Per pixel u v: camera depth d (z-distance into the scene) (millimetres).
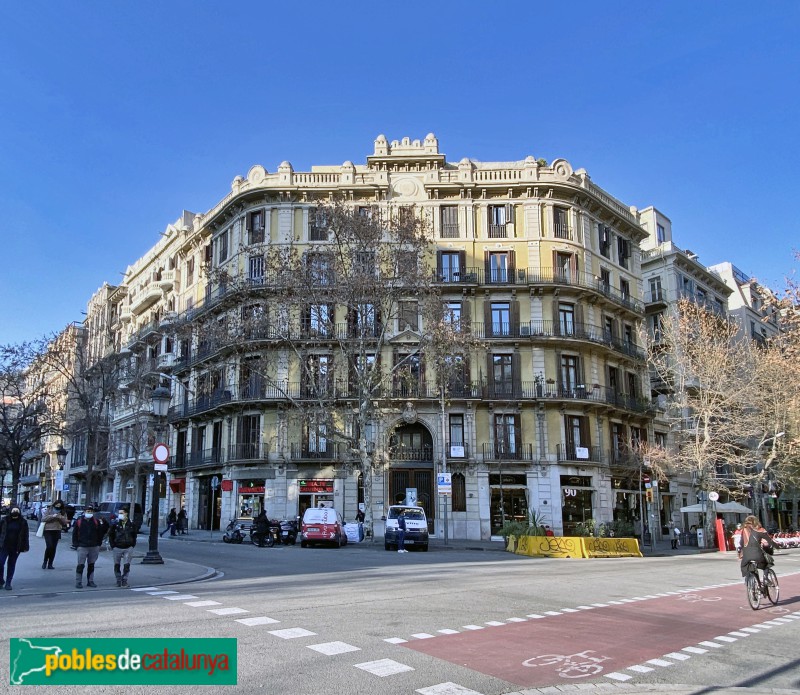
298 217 42406
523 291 41438
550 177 43375
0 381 44500
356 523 33312
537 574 18438
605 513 40906
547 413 40156
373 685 6891
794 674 7949
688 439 41906
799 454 40031
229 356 42688
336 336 35062
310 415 34375
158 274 56406
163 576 16172
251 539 30703
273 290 35562
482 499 38594
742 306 63500
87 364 51469
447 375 35188
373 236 33094
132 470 54656
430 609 11453
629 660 8430
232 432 42125
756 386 38031
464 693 6762
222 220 46438
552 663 8078
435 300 33531
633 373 47062
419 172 42969
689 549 36750
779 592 15570
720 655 8875
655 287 54125
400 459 39281
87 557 14297
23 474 92000
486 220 42594
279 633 9102
